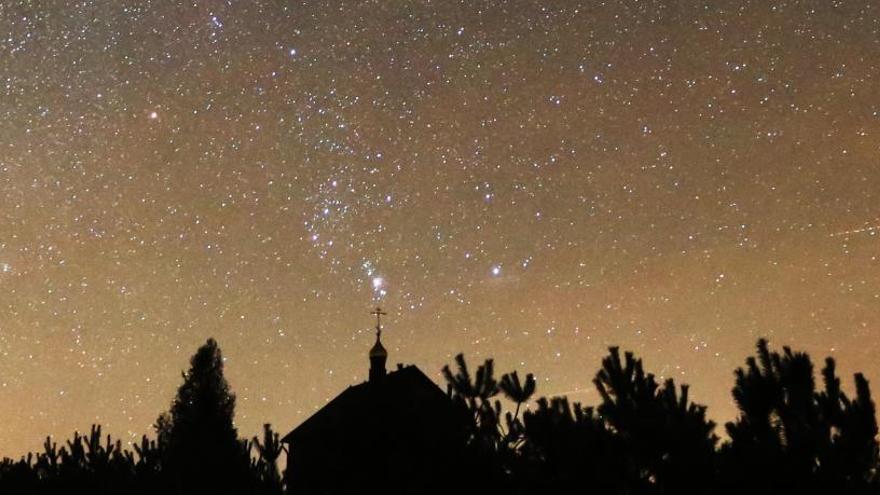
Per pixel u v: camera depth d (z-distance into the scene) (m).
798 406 7.93
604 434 8.56
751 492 7.68
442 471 9.66
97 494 12.52
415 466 9.75
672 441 8.16
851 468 7.69
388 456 9.91
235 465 12.45
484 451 9.62
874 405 7.89
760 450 7.72
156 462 12.92
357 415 10.34
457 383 10.12
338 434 10.30
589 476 8.49
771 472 7.62
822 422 7.84
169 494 12.41
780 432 7.93
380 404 10.30
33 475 13.33
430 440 9.89
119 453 13.12
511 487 9.31
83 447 13.23
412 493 9.68
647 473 8.31
